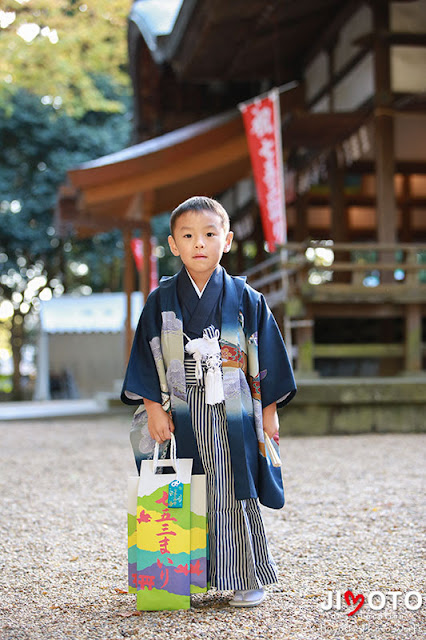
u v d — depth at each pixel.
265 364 2.56
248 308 2.59
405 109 10.52
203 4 10.84
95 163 10.38
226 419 2.50
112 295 20.41
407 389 7.88
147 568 2.44
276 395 2.56
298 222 14.71
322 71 12.88
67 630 2.29
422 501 4.26
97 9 13.62
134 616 2.41
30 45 13.64
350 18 11.38
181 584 2.44
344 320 11.59
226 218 2.59
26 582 2.87
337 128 11.13
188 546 2.45
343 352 9.17
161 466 2.51
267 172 8.80
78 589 2.77
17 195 20.77
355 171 13.84
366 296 9.11
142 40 13.77
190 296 2.56
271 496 2.51
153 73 14.47
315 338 11.53
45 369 19.53
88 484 5.29
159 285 2.67
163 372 2.55
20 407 13.53
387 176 10.38
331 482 5.02
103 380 19.89
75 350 19.89
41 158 20.77
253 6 10.74
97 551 3.37
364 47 10.83
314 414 7.86
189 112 14.95
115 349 19.91
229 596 2.65
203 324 2.53
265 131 8.78
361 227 16.72
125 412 10.98
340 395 7.79
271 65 13.62
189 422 2.51
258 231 15.61
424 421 8.02
